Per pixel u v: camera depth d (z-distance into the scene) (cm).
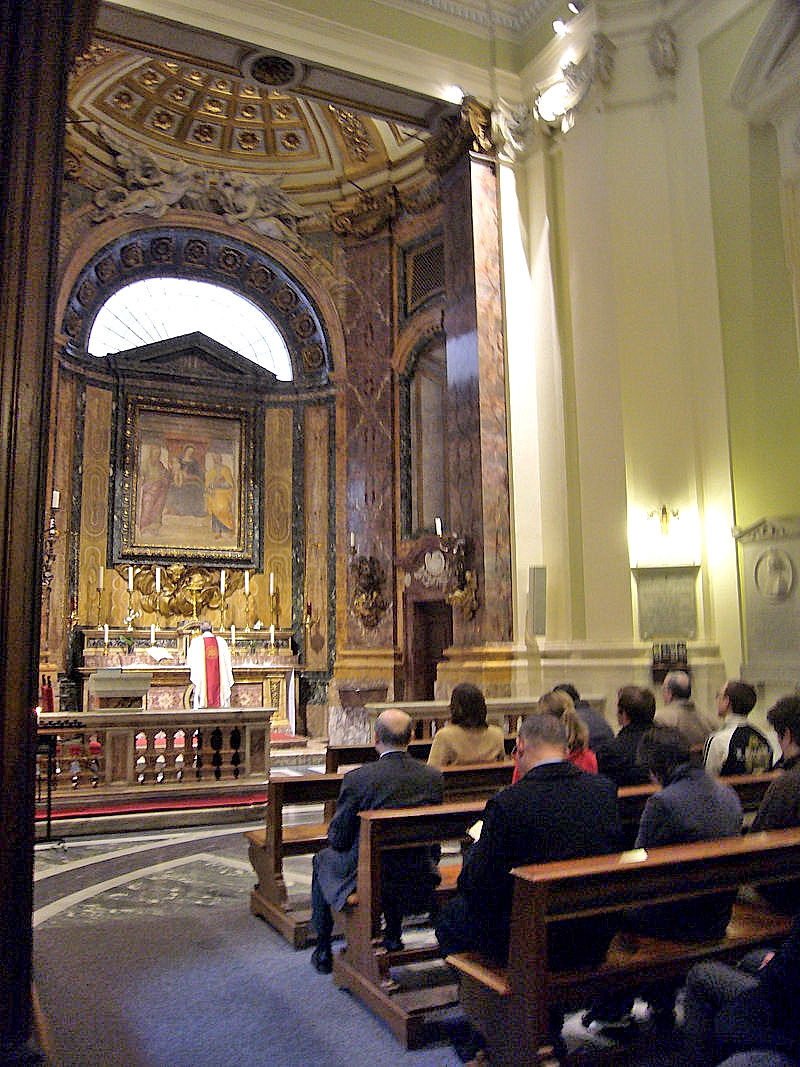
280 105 1419
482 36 1119
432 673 1336
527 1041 271
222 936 483
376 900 381
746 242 888
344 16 1026
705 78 945
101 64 1270
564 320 1046
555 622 1012
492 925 298
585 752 404
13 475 264
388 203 1442
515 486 1051
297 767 1223
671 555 916
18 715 262
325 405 1541
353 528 1422
